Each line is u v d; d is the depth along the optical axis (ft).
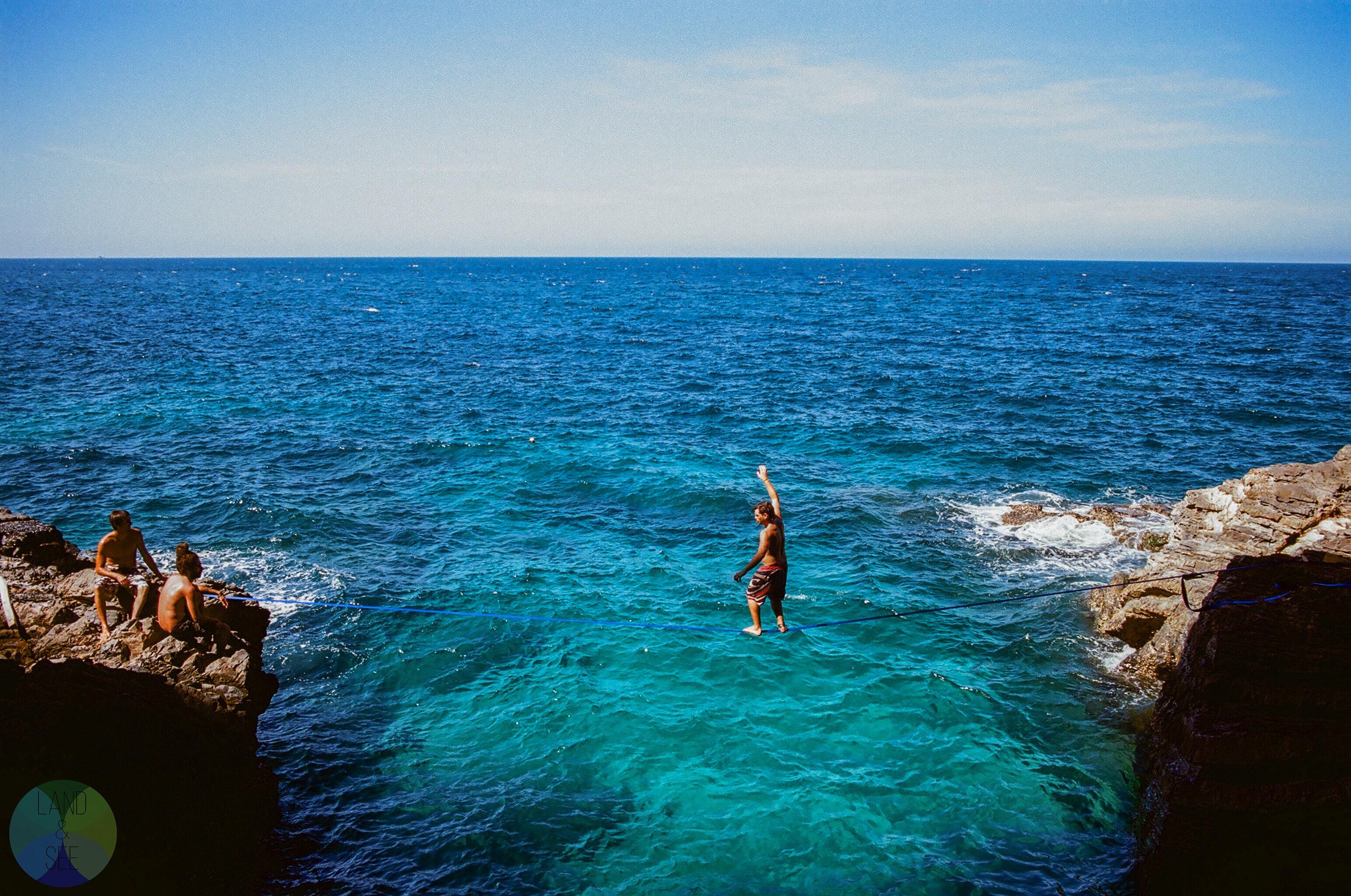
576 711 48.98
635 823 40.19
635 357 189.16
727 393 142.41
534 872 37.17
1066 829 40.27
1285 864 33.65
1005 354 189.88
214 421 115.24
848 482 92.17
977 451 104.01
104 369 153.28
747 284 590.55
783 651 55.77
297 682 52.24
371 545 73.10
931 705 50.06
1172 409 126.31
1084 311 323.57
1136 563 70.18
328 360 174.70
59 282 513.04
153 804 30.14
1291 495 60.44
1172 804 35.14
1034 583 66.85
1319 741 33.73
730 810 41.11
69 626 37.76
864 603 62.59
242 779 35.86
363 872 37.04
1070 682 52.85
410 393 139.64
